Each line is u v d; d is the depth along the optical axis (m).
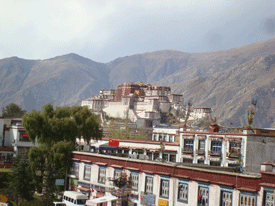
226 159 57.25
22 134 83.62
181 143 65.31
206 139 61.50
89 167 55.25
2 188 65.31
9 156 81.44
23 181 61.62
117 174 49.78
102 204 47.88
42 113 70.88
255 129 59.84
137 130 159.38
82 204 49.50
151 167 44.91
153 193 43.88
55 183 56.19
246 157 54.88
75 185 57.09
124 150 73.94
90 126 71.69
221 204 36.41
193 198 39.16
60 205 50.91
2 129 86.25
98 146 62.44
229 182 36.00
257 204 33.25
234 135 57.41
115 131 138.50
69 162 59.00
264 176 33.00
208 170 38.00
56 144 59.78
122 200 46.06
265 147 56.12
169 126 161.75
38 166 60.25
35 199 63.44
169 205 41.53
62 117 71.94
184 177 40.22
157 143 69.12
